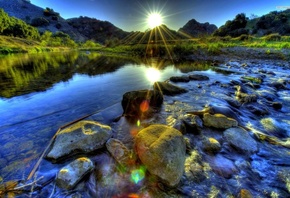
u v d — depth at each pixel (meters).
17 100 6.51
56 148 3.34
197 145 3.73
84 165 2.80
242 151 3.56
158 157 2.77
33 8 149.38
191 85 8.91
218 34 62.69
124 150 3.33
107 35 166.62
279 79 9.85
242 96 6.73
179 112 5.53
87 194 2.49
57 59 22.53
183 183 2.71
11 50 33.47
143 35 62.44
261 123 4.95
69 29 144.75
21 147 3.66
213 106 5.52
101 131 3.74
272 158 3.40
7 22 55.94
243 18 58.91
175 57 23.91
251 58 18.11
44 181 2.70
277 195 2.55
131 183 2.70
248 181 2.79
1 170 2.96
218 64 16.80
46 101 6.45
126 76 11.24
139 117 5.18
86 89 8.08
